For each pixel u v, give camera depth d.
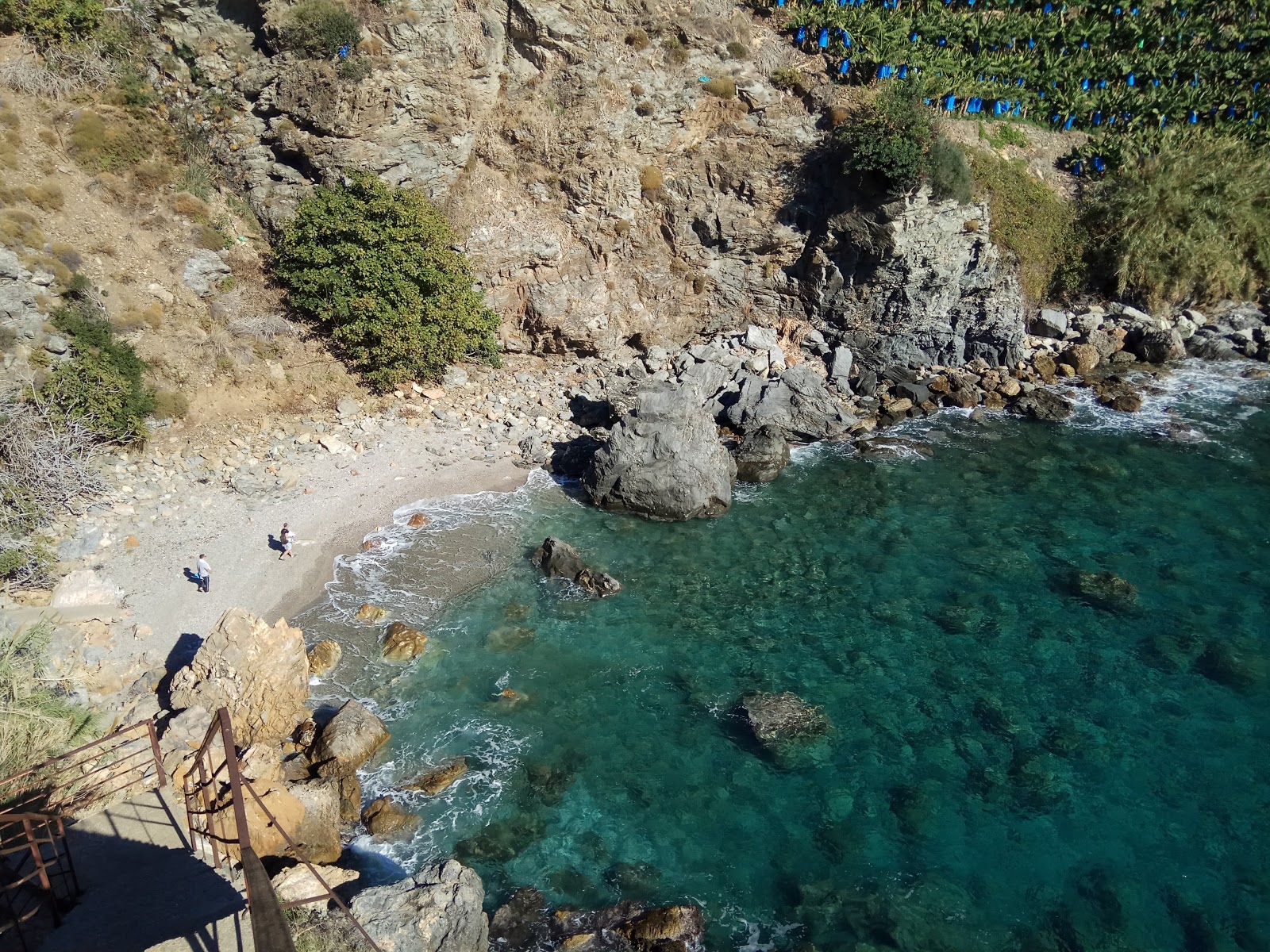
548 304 41.41
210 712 20.89
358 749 20.92
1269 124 49.88
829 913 17.39
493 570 28.72
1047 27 52.28
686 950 16.53
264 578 27.44
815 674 23.95
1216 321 46.84
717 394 39.41
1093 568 28.11
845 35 45.34
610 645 25.31
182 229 36.25
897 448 36.47
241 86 37.53
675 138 42.97
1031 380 41.78
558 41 40.34
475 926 16.12
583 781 20.72
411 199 37.84
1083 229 47.38
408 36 37.53
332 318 37.47
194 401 33.44
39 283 30.44
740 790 20.39
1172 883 17.84
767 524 31.47
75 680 22.42
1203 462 34.47
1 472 27.14
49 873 12.32
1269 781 20.20
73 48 35.09
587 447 35.00
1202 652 24.22
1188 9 53.53
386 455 34.41
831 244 43.00
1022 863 18.39
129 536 28.28
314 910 15.34
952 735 21.78
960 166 41.16
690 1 42.31
